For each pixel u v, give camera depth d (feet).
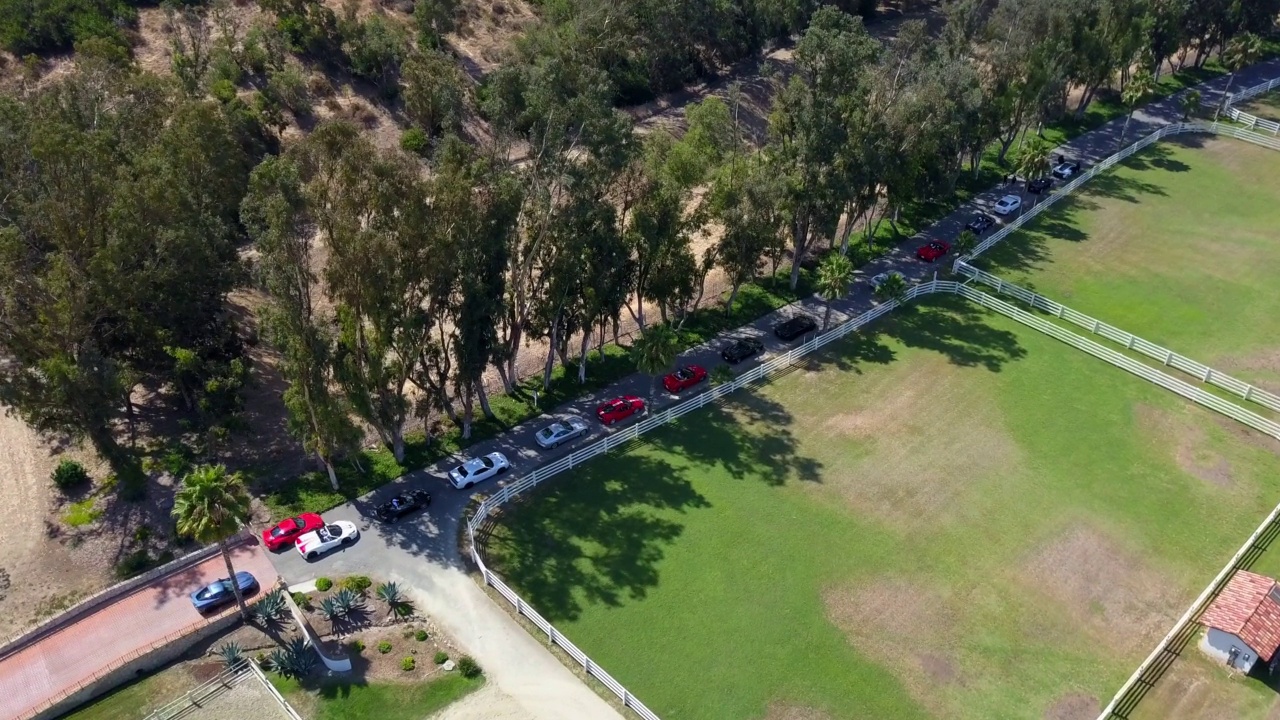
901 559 192.34
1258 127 404.57
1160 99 439.63
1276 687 165.58
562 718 157.07
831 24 276.00
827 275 251.39
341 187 178.60
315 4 361.92
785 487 211.20
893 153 277.44
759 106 416.46
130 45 339.77
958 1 425.69
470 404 218.79
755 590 183.83
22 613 174.50
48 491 200.44
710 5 410.31
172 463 207.62
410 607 177.47
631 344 264.93
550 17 387.14
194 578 181.98
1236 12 445.78
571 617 177.06
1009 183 362.53
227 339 230.48
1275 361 257.75
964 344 266.57
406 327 191.72
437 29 386.11
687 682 164.55
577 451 215.92
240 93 334.65
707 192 275.39
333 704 157.99
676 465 217.15
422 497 201.26
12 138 216.95
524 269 222.28
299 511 199.41
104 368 187.62
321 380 191.42
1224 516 205.26
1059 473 217.15
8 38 322.14
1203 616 174.29
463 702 159.33
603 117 211.61
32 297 196.75
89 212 198.70
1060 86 365.40
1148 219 334.65
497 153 246.06
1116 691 165.37
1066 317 274.98
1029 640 174.91
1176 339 266.98
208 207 232.94
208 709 157.79
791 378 250.37
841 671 167.53
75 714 157.07
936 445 225.56
